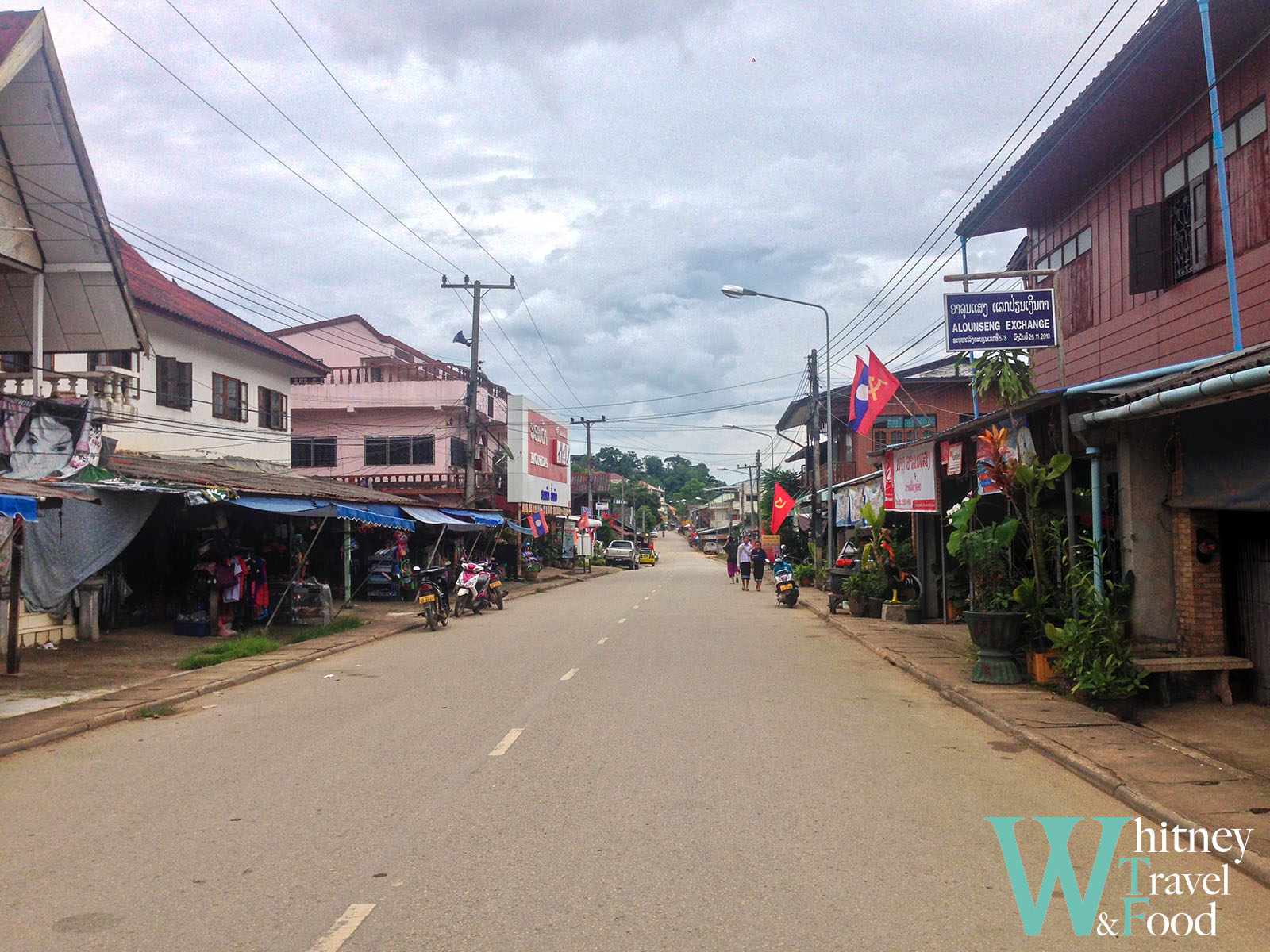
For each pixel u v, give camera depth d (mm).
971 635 11609
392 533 28375
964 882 4949
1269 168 11047
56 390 17469
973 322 12812
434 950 4105
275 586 19406
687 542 143625
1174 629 10367
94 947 4168
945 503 19156
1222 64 11891
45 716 9562
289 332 45031
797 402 35719
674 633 18375
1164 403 8406
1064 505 12547
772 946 4133
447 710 10086
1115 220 14656
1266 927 4473
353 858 5320
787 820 6012
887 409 34125
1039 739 8203
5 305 16156
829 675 12680
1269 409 8656
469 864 5211
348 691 11539
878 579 20906
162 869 5180
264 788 6906
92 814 6297
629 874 5031
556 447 56375
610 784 6922
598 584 39656
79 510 14859
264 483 19516
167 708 10297
